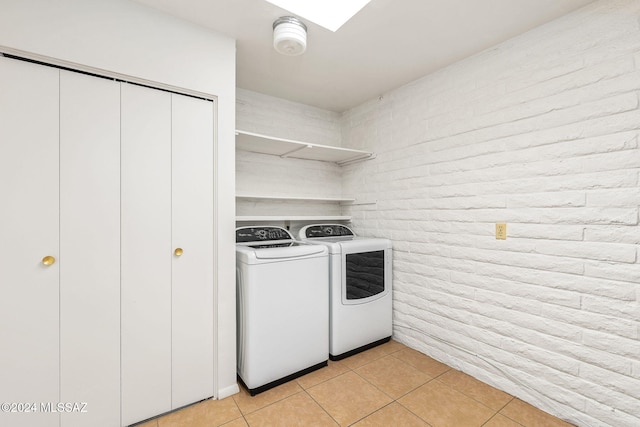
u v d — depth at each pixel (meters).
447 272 2.08
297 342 1.89
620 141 1.35
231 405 1.63
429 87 2.21
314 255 1.98
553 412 1.55
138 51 1.43
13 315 1.21
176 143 1.57
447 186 2.08
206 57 1.63
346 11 1.50
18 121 1.22
